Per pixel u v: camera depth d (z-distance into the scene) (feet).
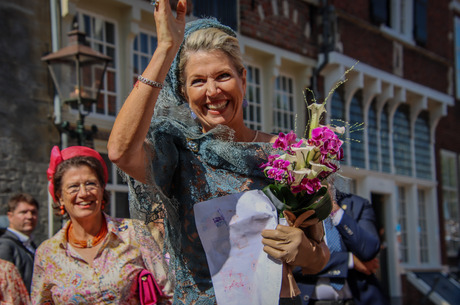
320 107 7.25
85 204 10.59
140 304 10.45
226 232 6.96
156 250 7.64
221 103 7.04
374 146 41.19
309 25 36.24
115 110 25.53
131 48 26.12
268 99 33.71
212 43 6.98
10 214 15.85
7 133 21.94
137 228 7.51
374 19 39.78
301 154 6.82
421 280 38.40
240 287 6.87
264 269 6.88
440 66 47.88
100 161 11.34
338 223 12.14
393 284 40.96
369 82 40.04
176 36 6.39
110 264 10.40
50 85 23.56
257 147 7.23
